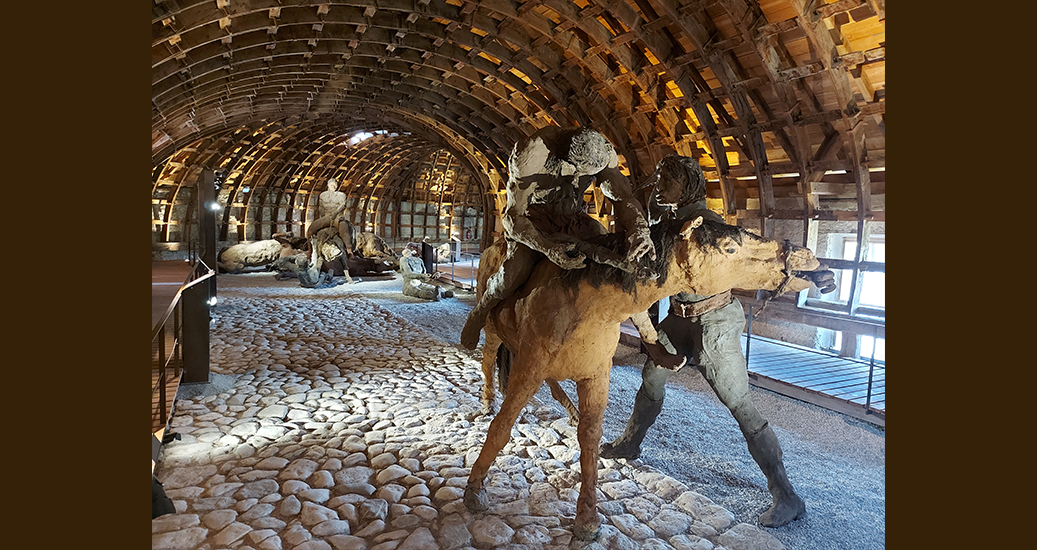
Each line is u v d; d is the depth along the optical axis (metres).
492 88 11.69
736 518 3.31
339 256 15.98
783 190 7.92
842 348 7.70
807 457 4.33
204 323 5.59
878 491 3.73
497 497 3.41
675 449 4.41
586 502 2.91
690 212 3.04
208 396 5.40
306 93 13.77
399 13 9.02
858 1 4.96
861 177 6.36
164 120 11.00
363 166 23.80
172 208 17.94
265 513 3.12
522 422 4.91
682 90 7.38
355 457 3.97
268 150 19.23
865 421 5.14
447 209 28.41
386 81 12.77
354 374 6.45
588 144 2.80
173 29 7.06
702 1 6.05
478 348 8.09
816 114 6.35
